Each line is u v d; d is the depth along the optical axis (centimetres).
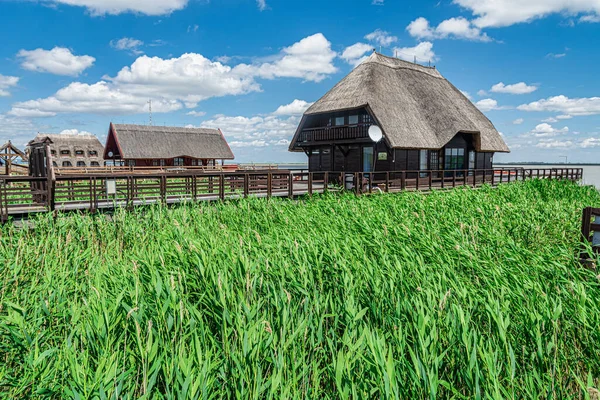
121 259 752
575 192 2077
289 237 780
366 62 2586
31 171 1460
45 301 490
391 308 468
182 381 311
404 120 2234
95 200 1134
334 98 2361
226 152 5347
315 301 455
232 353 347
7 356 422
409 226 861
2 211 990
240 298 427
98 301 436
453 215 1088
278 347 372
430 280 553
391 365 313
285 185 1930
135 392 355
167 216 1066
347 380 329
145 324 423
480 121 2892
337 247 682
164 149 4812
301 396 349
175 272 530
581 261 643
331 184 2042
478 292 542
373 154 2136
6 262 651
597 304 473
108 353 354
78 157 5472
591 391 310
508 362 366
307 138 2453
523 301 482
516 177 2619
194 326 402
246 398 318
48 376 336
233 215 1118
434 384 316
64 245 809
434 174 2455
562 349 405
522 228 957
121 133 4653
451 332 389
